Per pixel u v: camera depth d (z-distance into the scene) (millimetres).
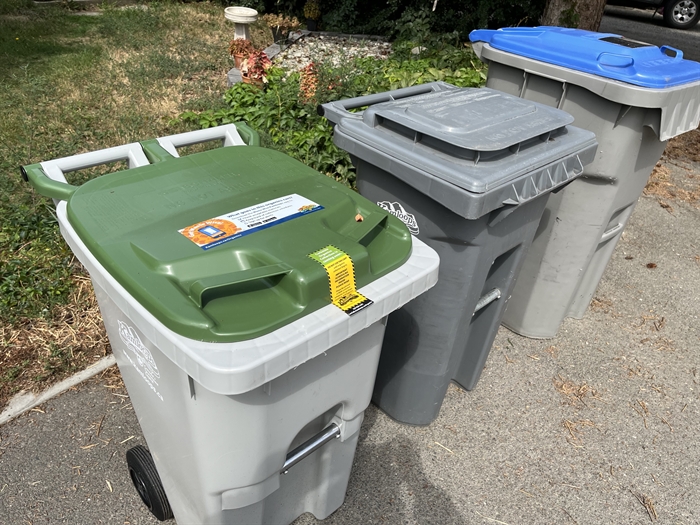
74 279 3502
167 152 1995
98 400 2785
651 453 2801
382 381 2770
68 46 8477
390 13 11484
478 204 1852
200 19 11008
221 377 1193
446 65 7938
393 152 2068
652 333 3686
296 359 1309
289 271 1369
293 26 10484
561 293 3301
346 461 2139
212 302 1339
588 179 2842
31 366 2908
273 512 2107
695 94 2646
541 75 2738
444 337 2424
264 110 5652
